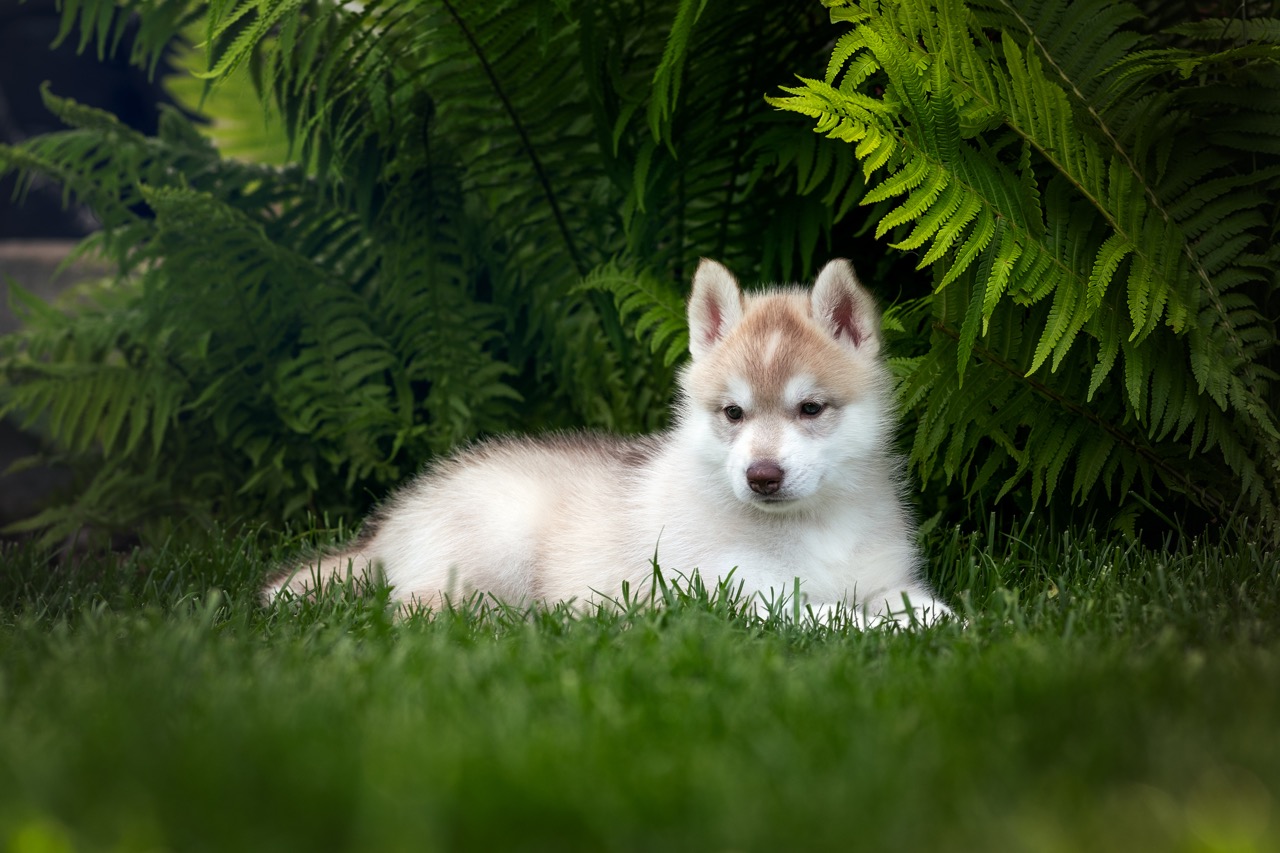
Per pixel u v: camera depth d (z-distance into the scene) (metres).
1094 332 3.71
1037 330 3.98
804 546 3.73
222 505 5.51
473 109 4.91
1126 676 2.37
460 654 2.70
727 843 1.69
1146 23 4.36
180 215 5.03
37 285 7.66
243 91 6.01
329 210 5.52
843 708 2.24
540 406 5.52
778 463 3.56
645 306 4.70
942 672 2.49
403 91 5.03
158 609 3.25
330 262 5.57
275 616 3.44
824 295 3.89
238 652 2.72
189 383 5.49
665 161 4.73
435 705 2.29
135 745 2.00
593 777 1.90
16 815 1.75
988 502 4.53
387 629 3.12
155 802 1.79
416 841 1.66
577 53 4.71
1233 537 4.09
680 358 4.91
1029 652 2.61
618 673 2.48
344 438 5.28
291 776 1.87
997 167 3.79
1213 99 3.88
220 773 1.88
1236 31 3.84
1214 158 3.94
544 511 4.02
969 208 3.53
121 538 5.60
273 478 5.35
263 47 5.15
